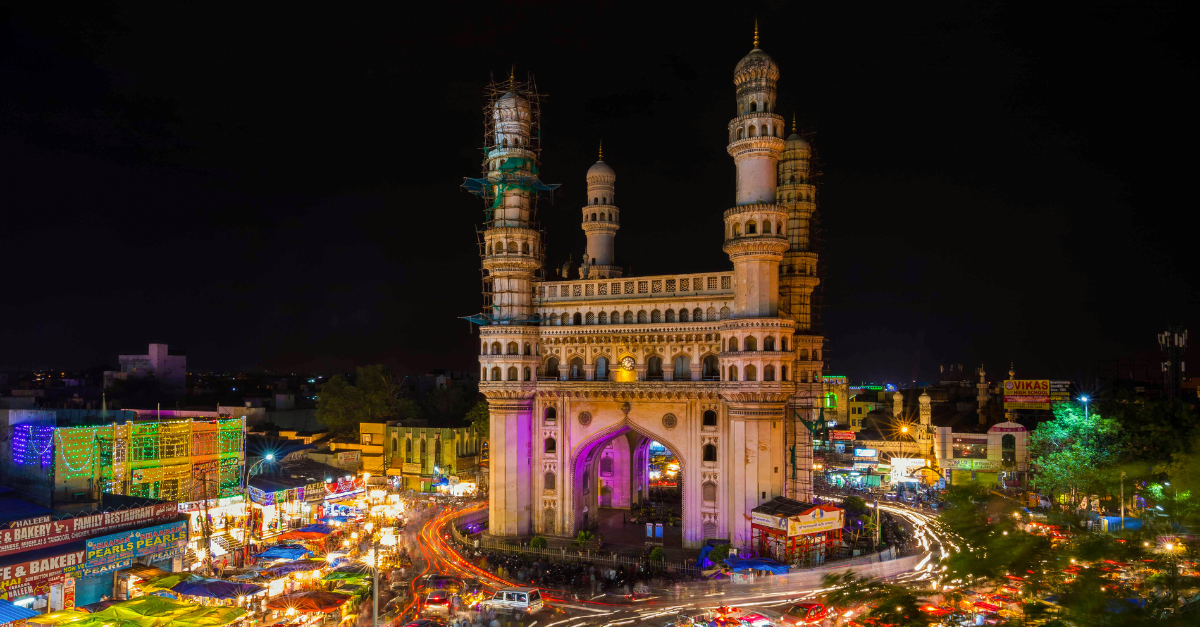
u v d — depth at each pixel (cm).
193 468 5766
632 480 7056
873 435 9150
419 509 6950
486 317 6128
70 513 4400
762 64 5347
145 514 4309
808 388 6334
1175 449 4947
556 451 5900
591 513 6141
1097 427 5628
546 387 5912
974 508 1204
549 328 6006
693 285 5688
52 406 10431
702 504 5488
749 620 3609
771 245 5238
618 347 5838
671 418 5616
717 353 5528
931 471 7756
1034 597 1052
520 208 6097
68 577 3809
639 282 5847
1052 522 1162
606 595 4375
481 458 8262
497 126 6103
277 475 6656
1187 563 1023
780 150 5400
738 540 5222
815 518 4866
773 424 5247
